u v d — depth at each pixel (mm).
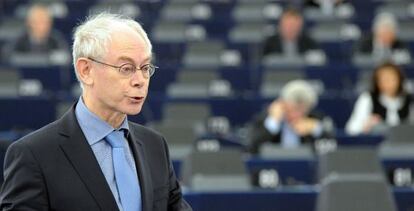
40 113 17969
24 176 5512
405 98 17484
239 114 18953
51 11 29047
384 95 17406
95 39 5566
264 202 10992
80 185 5543
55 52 22562
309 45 22953
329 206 10672
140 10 29766
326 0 29859
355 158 12594
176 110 17188
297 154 13922
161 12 29203
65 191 5512
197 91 19781
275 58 21797
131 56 5539
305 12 29328
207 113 17266
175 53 24016
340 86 21141
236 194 10914
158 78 20891
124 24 5617
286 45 22953
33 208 5473
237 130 18688
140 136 5988
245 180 11906
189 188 11742
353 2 30016
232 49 23828
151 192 5781
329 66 21188
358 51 23625
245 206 10969
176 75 20828
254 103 18984
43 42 22562
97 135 5719
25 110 17906
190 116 17156
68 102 18094
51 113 18000
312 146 14680
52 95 18891
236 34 25766
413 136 14609
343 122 19484
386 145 14445
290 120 15219
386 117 17359
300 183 12766
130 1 29766
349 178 11797
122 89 5551
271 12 29641
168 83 20891
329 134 15305
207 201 10875
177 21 26531
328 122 17234
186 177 11984
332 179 11227
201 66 21797
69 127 5695
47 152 5578
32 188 5500
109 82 5555
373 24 27281
